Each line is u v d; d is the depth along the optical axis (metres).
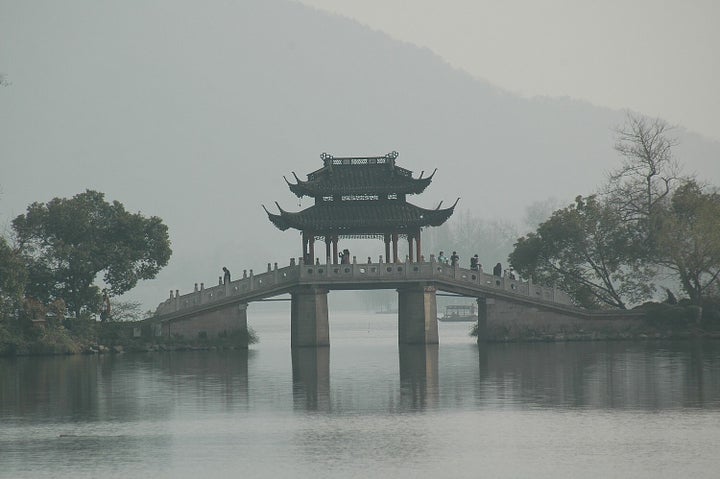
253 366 182.75
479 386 147.50
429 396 138.75
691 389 139.38
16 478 96.56
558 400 133.00
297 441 110.44
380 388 147.38
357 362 187.38
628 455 101.88
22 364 190.25
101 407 133.25
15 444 110.50
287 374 167.62
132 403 136.38
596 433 111.69
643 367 166.00
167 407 132.75
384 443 108.75
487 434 112.31
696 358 179.25
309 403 134.62
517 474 96.12
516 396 137.25
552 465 98.94
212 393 144.88
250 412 128.25
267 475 97.00
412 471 97.69
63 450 107.50
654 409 124.75
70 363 191.88
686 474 95.12
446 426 116.94
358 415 124.88
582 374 158.62
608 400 132.00
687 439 107.94
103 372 173.75
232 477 96.44
